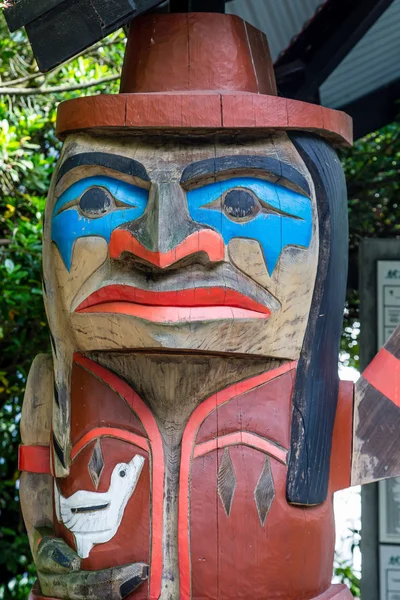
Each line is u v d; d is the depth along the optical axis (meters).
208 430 2.63
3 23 5.33
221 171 2.60
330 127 2.76
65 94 5.36
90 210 2.66
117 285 2.57
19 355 4.90
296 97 4.48
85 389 2.74
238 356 2.66
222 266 2.57
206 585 2.53
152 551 2.56
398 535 3.83
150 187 2.59
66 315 2.75
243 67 2.88
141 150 2.64
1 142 4.50
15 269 4.31
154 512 2.58
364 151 5.28
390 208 5.30
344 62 4.45
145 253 2.51
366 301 4.01
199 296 2.54
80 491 2.66
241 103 2.59
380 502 3.86
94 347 2.66
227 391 2.67
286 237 2.64
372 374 2.86
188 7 3.34
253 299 2.58
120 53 5.40
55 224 2.76
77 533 2.64
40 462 2.95
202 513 2.56
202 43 2.86
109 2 2.47
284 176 2.64
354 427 2.81
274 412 2.68
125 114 2.59
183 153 2.62
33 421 2.98
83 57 5.19
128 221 2.60
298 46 4.43
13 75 5.29
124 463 2.63
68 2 2.46
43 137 5.41
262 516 2.59
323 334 2.77
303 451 2.68
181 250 2.51
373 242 4.03
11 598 5.16
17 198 4.84
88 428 2.71
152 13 3.09
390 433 2.81
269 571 2.57
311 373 2.74
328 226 2.75
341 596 2.75
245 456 2.62
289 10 4.15
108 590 2.53
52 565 2.65
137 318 2.52
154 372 2.69
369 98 4.73
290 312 2.68
